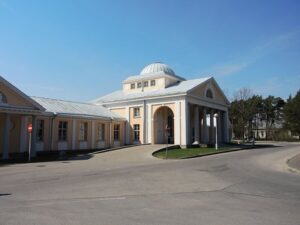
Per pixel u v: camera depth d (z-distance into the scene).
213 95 44.62
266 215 7.12
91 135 35.75
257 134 89.69
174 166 19.02
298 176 14.88
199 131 44.78
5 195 9.45
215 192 10.17
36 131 29.45
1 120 26.94
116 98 43.94
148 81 44.78
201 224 6.32
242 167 18.58
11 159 24.47
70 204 8.16
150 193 9.91
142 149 31.94
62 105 35.47
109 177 13.77
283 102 88.81
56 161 23.66
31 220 6.51
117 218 6.75
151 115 40.03
